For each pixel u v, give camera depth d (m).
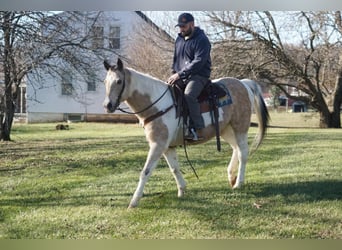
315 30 20.47
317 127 23.19
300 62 23.30
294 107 36.69
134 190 6.53
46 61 14.81
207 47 5.64
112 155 11.01
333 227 4.74
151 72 23.95
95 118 29.00
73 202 5.94
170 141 5.60
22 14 11.47
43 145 14.24
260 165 8.51
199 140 5.91
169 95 5.61
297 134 16.17
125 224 4.94
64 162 9.94
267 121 6.79
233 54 20.95
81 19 15.58
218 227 4.79
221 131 6.22
